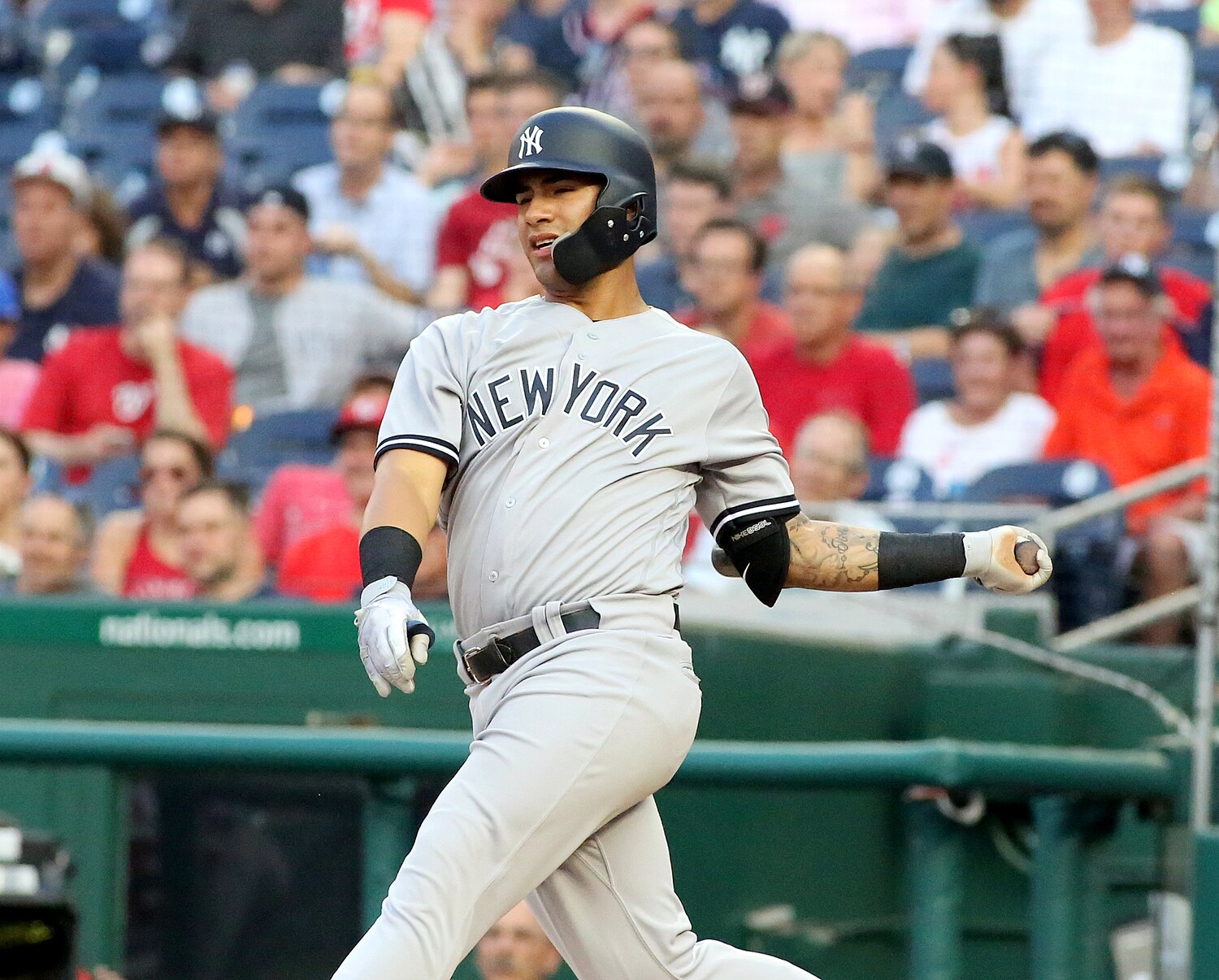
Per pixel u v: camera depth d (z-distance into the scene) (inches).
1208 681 607.2
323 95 1398.9
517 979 596.1
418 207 1270.9
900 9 1346.0
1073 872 600.1
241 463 1109.7
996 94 1267.2
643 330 399.5
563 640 378.9
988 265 1154.0
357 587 910.4
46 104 1493.6
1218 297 641.0
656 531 387.5
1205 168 1247.5
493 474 386.3
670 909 403.2
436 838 368.5
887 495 1003.3
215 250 1284.4
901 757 544.4
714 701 707.4
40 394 1147.3
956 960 561.0
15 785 693.9
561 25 1398.9
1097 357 1015.0
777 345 1082.1
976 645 758.5
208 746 554.9
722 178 1178.0
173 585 896.9
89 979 640.4
